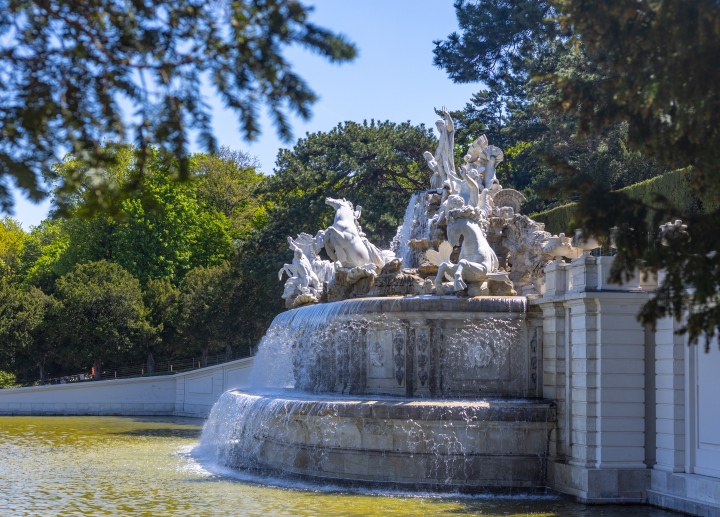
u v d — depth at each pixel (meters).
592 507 16.05
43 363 57.50
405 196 51.66
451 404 18.09
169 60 7.67
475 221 21.66
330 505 15.88
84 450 25.61
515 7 40.75
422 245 27.77
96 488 17.98
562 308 18.36
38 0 7.25
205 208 73.56
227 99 7.70
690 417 16.17
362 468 18.45
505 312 19.61
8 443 27.72
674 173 27.92
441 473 17.92
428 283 22.53
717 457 15.44
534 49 43.44
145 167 7.78
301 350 23.94
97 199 7.51
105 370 61.31
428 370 19.86
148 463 22.38
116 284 57.66
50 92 7.28
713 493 14.88
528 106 49.16
